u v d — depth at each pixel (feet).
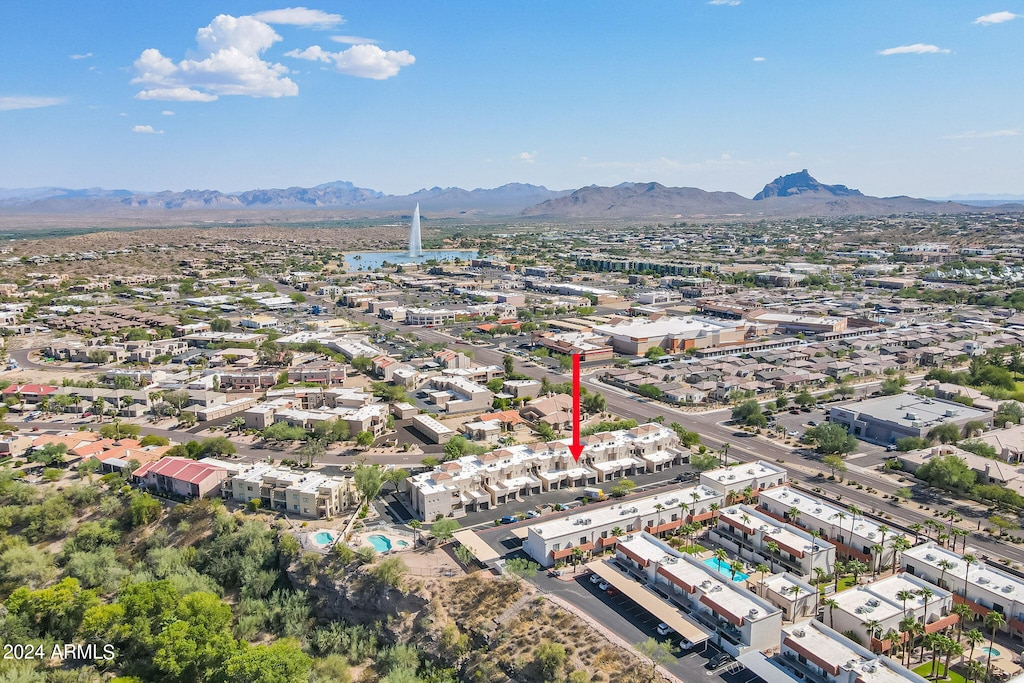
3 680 540.52
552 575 650.43
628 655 533.55
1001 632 567.59
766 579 605.73
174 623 593.42
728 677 510.99
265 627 652.07
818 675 496.64
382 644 623.77
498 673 557.33
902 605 558.15
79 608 634.43
